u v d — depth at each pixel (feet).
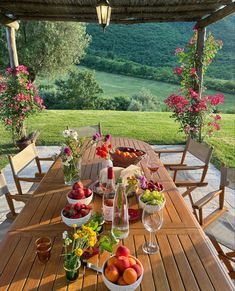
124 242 4.82
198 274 4.13
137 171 7.01
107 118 28.50
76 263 3.93
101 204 6.14
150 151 10.14
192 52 17.52
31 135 18.40
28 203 6.23
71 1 13.32
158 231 5.14
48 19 16.80
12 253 4.58
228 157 16.85
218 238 6.65
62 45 30.53
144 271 4.17
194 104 17.34
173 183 7.38
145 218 4.80
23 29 29.43
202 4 13.51
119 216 4.79
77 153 7.17
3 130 23.34
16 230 5.20
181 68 17.92
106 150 7.48
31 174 14.01
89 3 13.62
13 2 13.69
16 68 16.96
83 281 3.98
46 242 4.49
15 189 12.36
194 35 17.51
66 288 3.86
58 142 19.48
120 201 4.80
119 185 4.83
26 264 4.32
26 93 17.25
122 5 13.67
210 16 14.83
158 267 4.25
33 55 29.84
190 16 16.46
